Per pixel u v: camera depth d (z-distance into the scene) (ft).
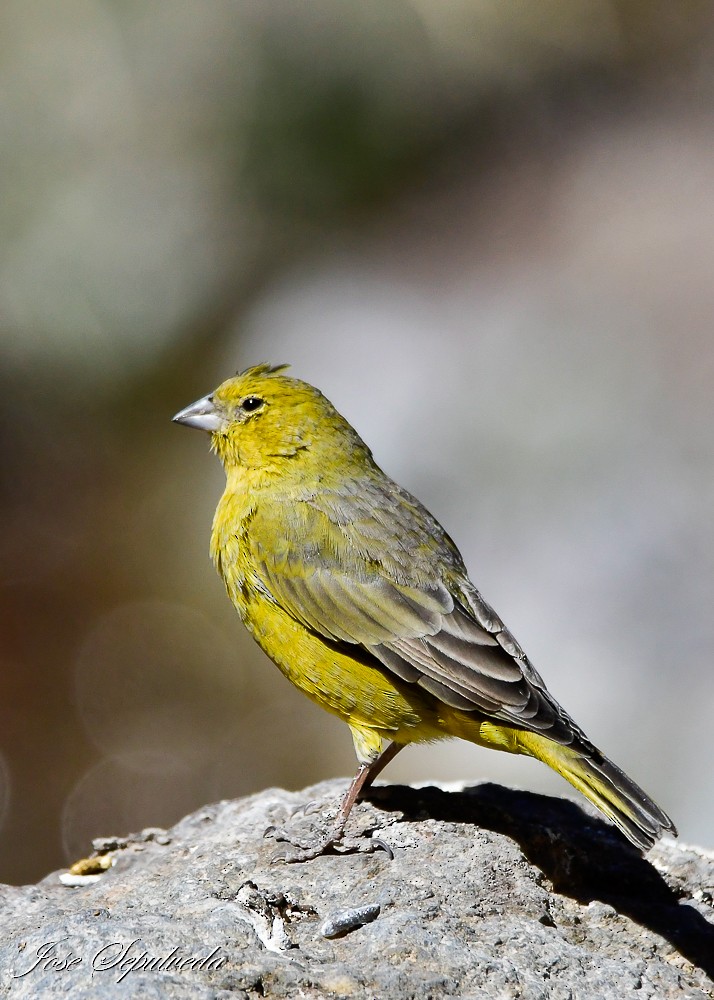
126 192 66.44
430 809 24.90
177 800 49.96
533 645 45.29
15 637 55.16
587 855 24.14
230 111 68.13
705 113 67.46
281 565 25.88
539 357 52.13
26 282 64.13
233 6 68.85
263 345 60.29
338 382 54.75
